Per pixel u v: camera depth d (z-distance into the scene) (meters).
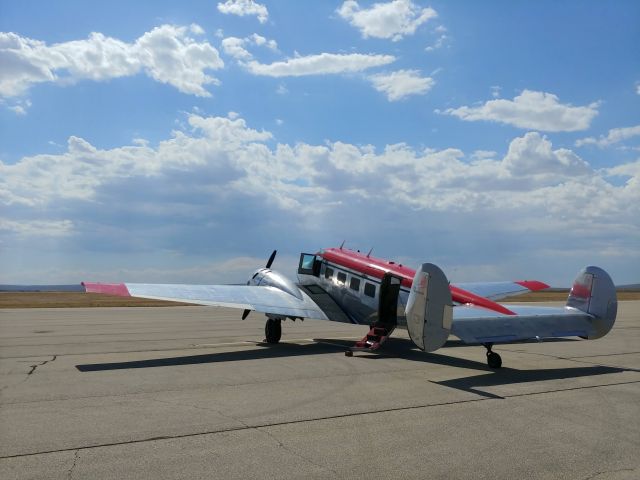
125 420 6.23
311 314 13.37
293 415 6.50
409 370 9.99
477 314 10.19
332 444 5.36
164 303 46.28
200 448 5.20
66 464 4.72
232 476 4.47
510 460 4.93
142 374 9.41
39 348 13.13
